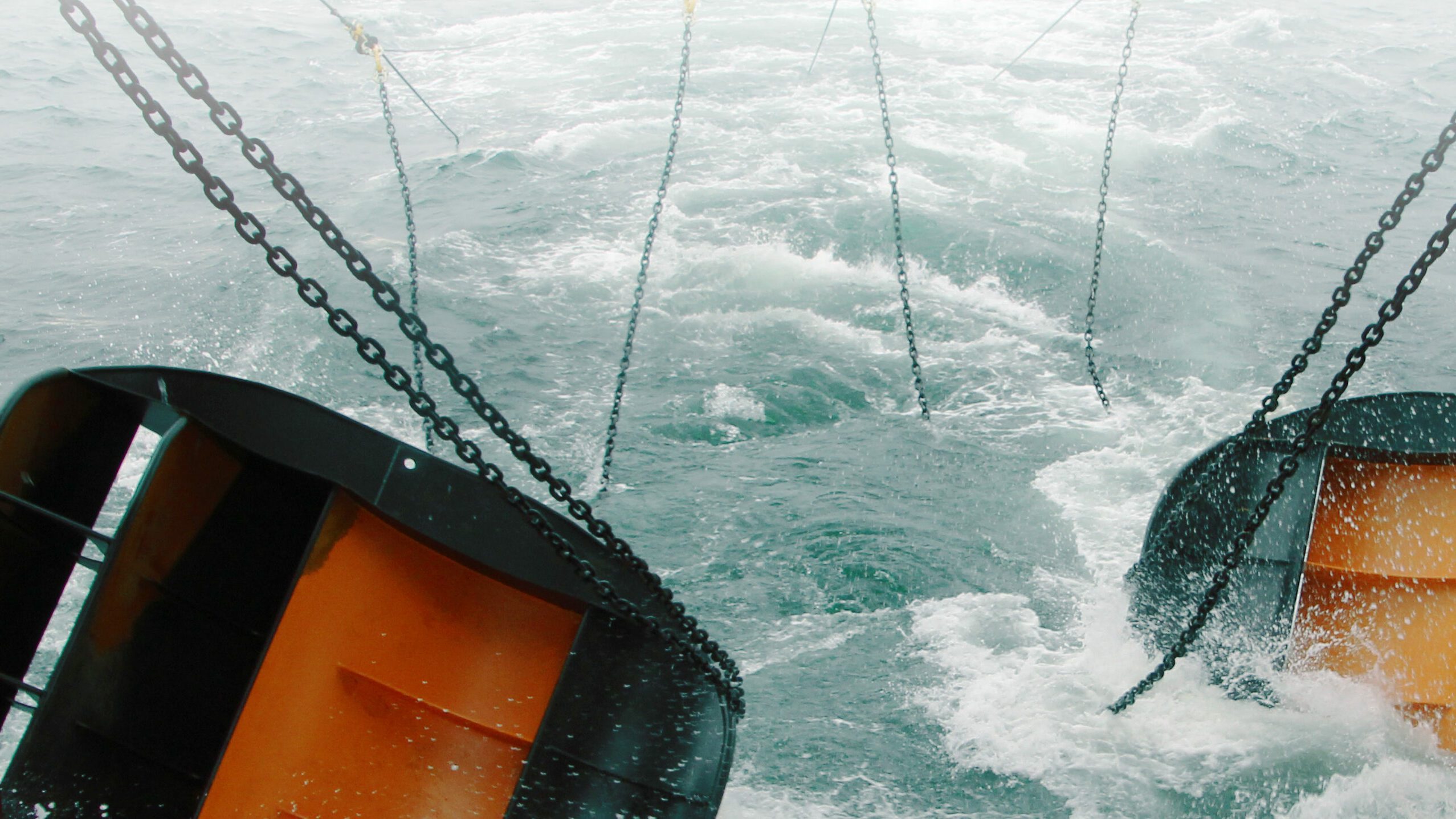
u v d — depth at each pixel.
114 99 25.06
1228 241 16.52
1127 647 6.82
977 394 11.12
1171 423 10.41
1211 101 25.33
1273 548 6.47
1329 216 17.86
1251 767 5.87
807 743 6.15
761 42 32.22
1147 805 5.67
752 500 8.95
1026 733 6.20
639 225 16.42
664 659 5.07
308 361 11.52
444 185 18.86
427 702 5.36
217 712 4.73
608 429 9.97
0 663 4.38
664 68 28.70
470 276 14.40
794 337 12.55
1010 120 23.50
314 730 4.98
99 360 11.55
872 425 10.44
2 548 4.24
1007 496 9.04
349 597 5.15
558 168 19.92
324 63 30.03
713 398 10.90
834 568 7.92
